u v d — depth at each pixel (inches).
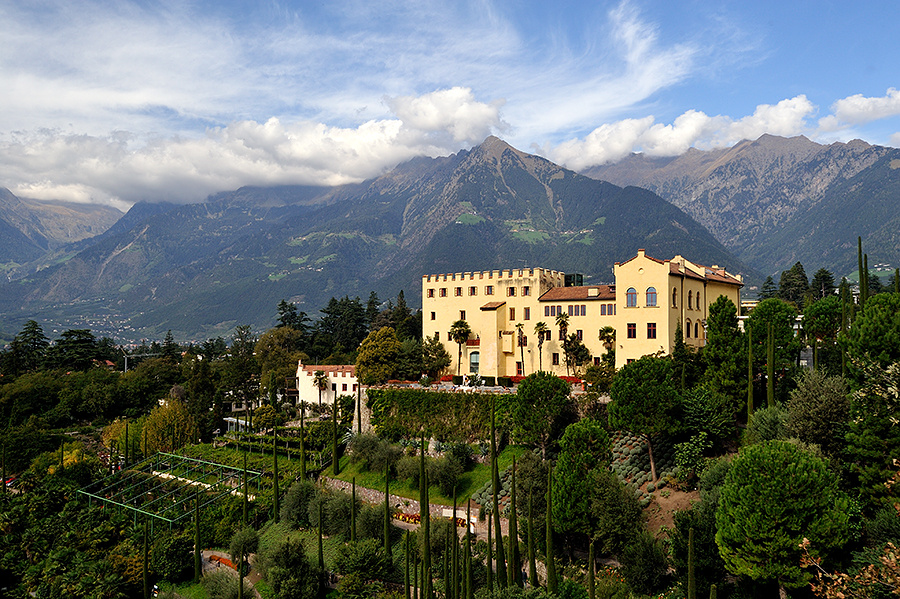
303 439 4082.2
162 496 3772.1
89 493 3961.6
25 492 3966.5
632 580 2199.8
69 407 5600.4
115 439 4960.6
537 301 4421.8
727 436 2815.0
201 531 3368.6
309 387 4842.5
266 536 3316.9
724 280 4741.6
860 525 1886.1
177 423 4820.4
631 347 3934.5
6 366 6924.2
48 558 3203.7
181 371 6658.5
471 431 3649.1
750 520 1819.6
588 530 2401.6
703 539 2041.1
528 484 2733.8
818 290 7322.8
